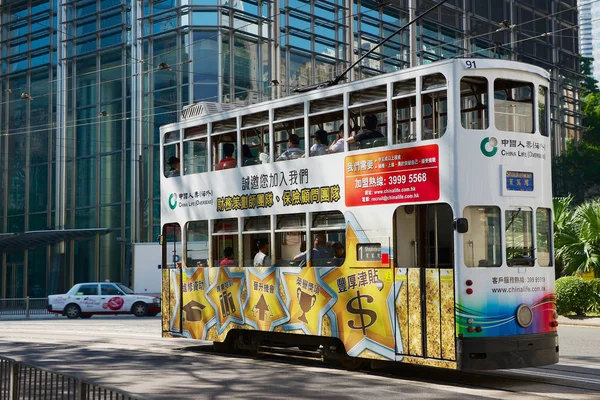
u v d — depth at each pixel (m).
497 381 11.41
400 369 12.73
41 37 42.88
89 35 40.88
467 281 10.50
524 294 10.86
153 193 38.34
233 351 15.55
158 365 13.54
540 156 11.32
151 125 38.34
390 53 42.53
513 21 49.59
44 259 42.12
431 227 11.12
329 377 11.84
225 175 14.59
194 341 18.22
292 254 13.13
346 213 12.15
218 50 37.00
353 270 11.97
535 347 10.84
